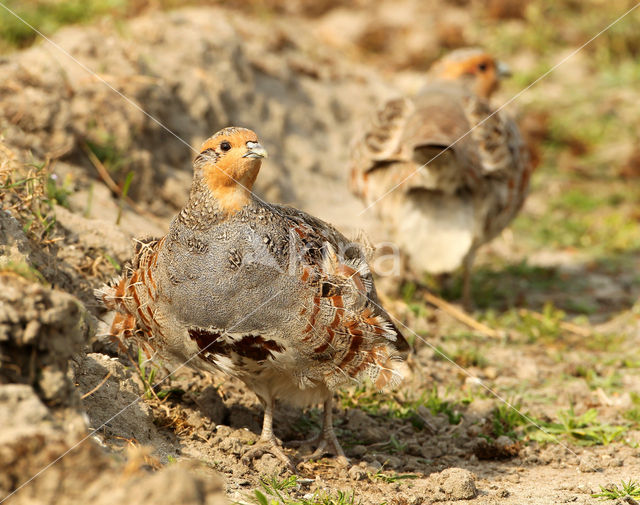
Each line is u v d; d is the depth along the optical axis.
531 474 8.02
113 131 12.43
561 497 7.22
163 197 12.91
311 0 23.23
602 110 20.56
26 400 5.27
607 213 17.05
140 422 7.20
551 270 14.52
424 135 10.95
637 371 10.93
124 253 9.54
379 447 8.38
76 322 5.77
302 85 17.61
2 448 4.98
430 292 13.43
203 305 6.79
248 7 20.61
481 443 8.40
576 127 20.08
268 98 16.42
